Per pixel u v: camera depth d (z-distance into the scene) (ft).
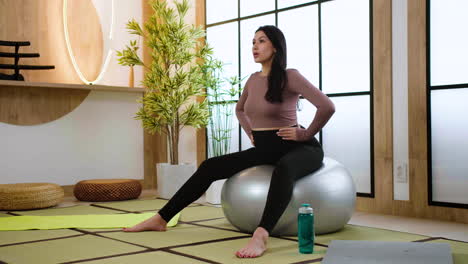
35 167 14.73
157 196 14.87
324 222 8.73
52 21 15.12
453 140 10.51
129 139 16.40
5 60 14.38
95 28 15.87
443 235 8.96
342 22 12.27
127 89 15.52
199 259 7.11
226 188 9.21
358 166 12.05
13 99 14.37
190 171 14.51
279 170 8.13
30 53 14.42
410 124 11.01
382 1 11.41
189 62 15.76
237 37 14.80
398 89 11.23
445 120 10.61
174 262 6.93
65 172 15.21
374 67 11.59
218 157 9.34
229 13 15.05
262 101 9.01
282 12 13.60
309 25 12.98
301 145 8.94
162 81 14.10
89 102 15.64
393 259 6.84
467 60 10.31
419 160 10.89
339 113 12.39
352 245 7.71
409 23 11.00
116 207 12.53
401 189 11.22
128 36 16.58
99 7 15.97
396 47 11.24
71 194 15.28
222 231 9.27
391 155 11.35
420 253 7.14
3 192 11.96
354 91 12.07
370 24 11.70
